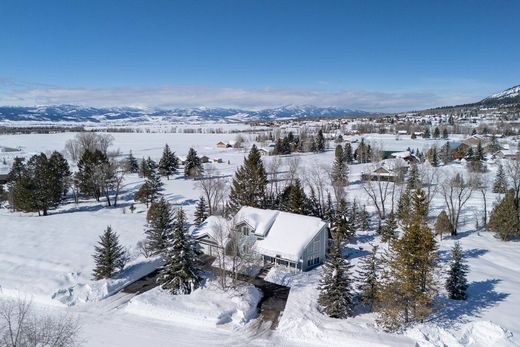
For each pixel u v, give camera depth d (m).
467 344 30.09
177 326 34.75
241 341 32.47
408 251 32.06
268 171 101.81
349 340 31.30
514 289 38.75
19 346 21.81
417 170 85.88
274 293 41.47
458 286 36.97
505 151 130.38
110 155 126.06
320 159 133.62
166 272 41.41
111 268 43.47
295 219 50.81
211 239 51.12
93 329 34.00
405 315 33.50
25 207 72.38
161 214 52.03
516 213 55.00
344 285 35.47
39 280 42.56
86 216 70.75
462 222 65.56
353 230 56.78
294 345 31.83
